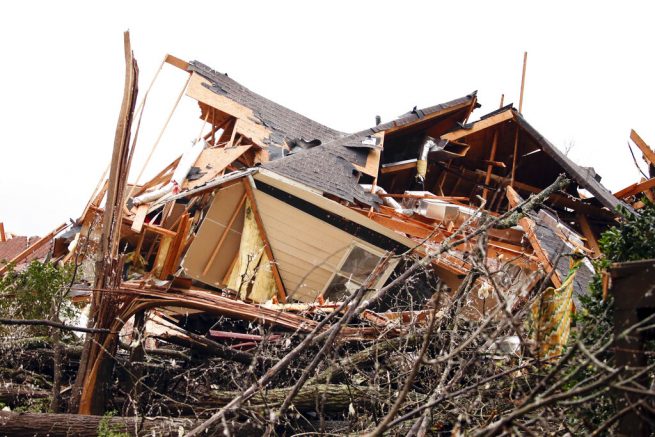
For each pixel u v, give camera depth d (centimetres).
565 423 599
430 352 899
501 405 756
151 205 1532
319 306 1123
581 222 1983
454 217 1695
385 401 829
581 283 1341
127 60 1046
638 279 508
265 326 1109
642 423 496
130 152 1062
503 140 2236
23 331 1141
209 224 1498
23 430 850
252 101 2139
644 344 519
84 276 1443
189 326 1332
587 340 656
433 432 771
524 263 1340
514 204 1581
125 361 1048
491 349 784
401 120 2095
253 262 1489
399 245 1520
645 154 1936
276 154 1938
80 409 952
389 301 1495
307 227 1500
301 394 923
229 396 1002
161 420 885
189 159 1716
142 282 1083
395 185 2170
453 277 1473
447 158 2169
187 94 2017
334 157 1817
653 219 699
